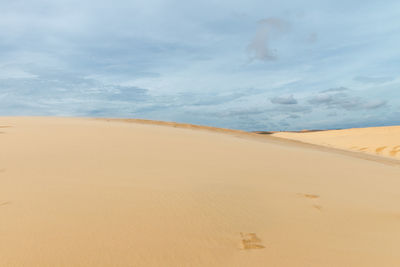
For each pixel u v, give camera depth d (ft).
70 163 16.56
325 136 120.06
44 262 6.29
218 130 72.69
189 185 13.05
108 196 10.95
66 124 40.42
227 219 9.51
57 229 7.97
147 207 9.99
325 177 18.30
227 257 7.06
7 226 8.09
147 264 6.48
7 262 6.24
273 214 10.42
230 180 14.74
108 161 17.53
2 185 12.07
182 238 7.90
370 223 10.16
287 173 18.21
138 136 30.60
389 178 20.58
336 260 7.23
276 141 58.18
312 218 10.32
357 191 15.12
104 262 6.43
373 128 112.16
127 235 7.83
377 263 7.18
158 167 16.65
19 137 26.11
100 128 36.14
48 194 10.98
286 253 7.45
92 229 8.06
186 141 29.99
